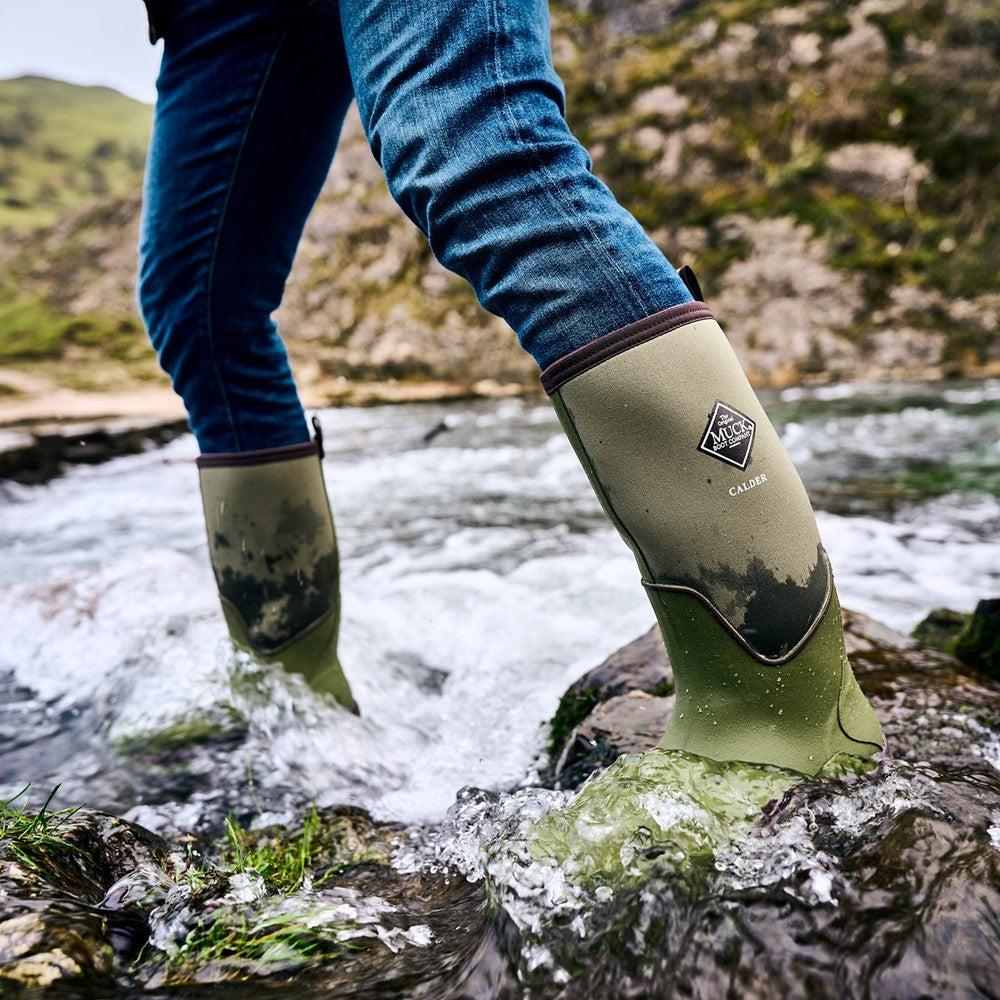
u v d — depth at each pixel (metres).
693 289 0.85
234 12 1.11
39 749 1.43
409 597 2.41
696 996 0.58
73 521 4.11
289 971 0.64
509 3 0.83
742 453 0.79
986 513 3.30
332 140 1.24
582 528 3.34
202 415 1.25
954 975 0.58
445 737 1.40
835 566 2.60
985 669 1.46
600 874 0.69
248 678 1.32
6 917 0.64
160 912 0.70
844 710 0.86
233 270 1.19
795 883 0.66
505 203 0.79
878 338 9.48
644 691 1.29
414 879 0.91
